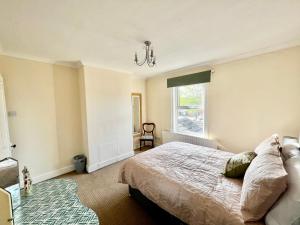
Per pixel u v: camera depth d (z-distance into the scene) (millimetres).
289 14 1527
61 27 1688
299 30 1879
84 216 1175
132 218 1878
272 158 1345
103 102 3369
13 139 2512
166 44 2225
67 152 3168
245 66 2754
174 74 3947
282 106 2404
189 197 1386
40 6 1316
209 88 3295
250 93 2725
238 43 2256
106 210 2018
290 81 2314
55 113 2971
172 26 1725
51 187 1588
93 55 2635
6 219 873
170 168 1885
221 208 1190
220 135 3191
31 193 1474
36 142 2756
